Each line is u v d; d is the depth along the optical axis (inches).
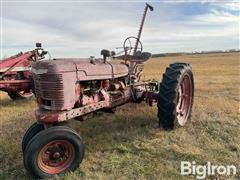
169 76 205.0
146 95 228.8
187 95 232.4
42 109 162.9
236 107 284.7
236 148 181.6
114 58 227.6
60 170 151.1
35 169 143.1
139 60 235.5
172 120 203.5
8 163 168.4
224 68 1095.6
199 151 177.5
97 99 184.5
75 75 162.9
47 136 143.0
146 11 249.1
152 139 197.5
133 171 155.6
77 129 217.6
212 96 361.1
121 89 210.2
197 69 1055.6
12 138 206.1
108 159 169.9
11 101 358.3
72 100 161.2
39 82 156.6
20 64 310.0
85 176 151.6
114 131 215.2
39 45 323.3
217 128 217.3
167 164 162.7
